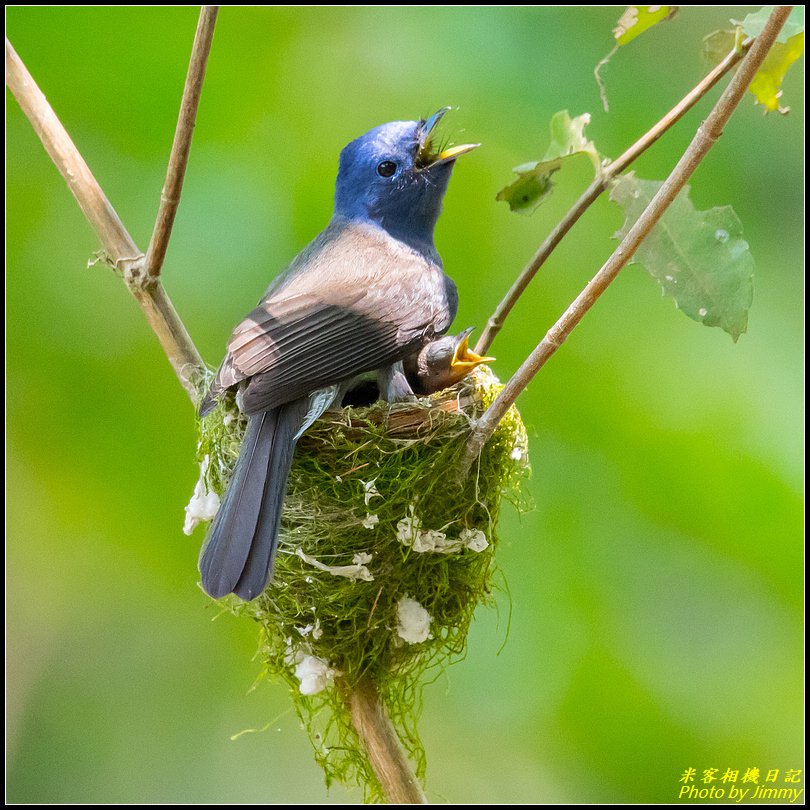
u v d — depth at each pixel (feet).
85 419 37.55
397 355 26.14
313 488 23.48
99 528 37.81
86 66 37.76
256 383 23.68
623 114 40.16
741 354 38.04
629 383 37.37
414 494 23.29
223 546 22.21
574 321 20.57
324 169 38.42
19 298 37.52
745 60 18.19
